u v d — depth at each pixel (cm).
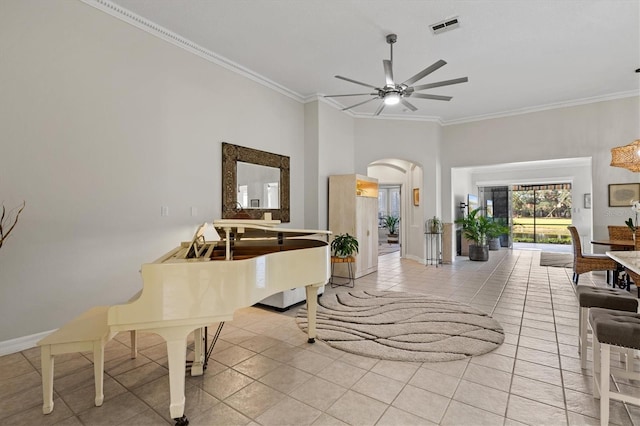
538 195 1117
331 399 223
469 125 766
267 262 234
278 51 459
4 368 268
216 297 197
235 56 474
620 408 209
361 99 649
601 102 627
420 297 472
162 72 406
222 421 200
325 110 647
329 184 642
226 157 479
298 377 252
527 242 1141
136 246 377
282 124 589
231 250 291
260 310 425
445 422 198
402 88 403
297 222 622
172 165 415
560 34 415
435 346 303
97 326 231
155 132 397
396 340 318
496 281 580
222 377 253
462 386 238
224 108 483
